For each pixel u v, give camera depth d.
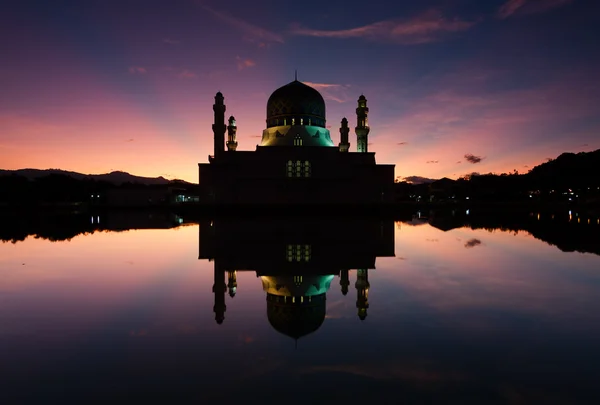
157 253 24.92
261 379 7.80
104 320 11.59
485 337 10.04
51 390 7.38
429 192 175.88
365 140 96.62
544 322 11.17
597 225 44.03
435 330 10.59
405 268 19.72
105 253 25.05
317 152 88.44
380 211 79.25
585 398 7.02
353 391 7.30
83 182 132.00
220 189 85.56
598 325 10.92
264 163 87.56
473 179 163.12
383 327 10.90
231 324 11.27
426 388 7.41
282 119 97.19
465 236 34.34
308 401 6.92
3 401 6.97
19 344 9.72
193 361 8.70
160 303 13.49
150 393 7.24
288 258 22.80
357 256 23.41
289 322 11.45
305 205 81.06
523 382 7.63
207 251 25.61
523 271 18.73
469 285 15.88
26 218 64.31
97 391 7.33
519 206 105.75
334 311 12.48
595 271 18.58
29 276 17.98
